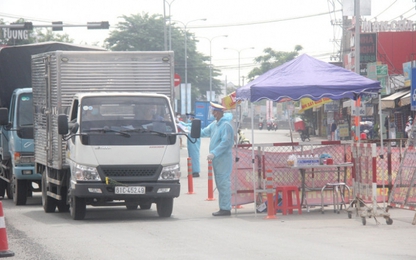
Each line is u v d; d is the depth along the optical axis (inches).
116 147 906.7
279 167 1013.2
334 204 986.7
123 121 924.6
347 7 1920.5
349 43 4325.8
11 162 1270.9
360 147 911.7
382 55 3821.4
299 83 955.3
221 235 775.1
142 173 914.7
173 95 1014.4
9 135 1267.2
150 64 1011.3
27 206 1200.2
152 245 702.5
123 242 725.9
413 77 1187.3
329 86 950.4
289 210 991.0
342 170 1015.6
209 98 5915.4
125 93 945.5
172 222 909.2
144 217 988.6
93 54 997.8
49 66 1018.1
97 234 792.9
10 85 1272.1
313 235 771.4
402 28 3941.9
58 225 888.9
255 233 790.5
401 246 690.2
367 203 969.5
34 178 1202.6
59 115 911.7
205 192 1364.4
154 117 935.7
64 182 993.5
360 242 717.3
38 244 721.6
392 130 2849.4
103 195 900.6
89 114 922.7
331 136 3735.2
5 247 651.5
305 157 969.5
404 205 858.1
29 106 1213.1
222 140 967.6
